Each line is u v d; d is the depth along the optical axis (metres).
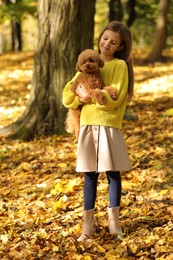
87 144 4.05
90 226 4.23
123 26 4.07
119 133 4.09
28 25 40.78
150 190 5.16
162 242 3.97
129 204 4.88
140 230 4.22
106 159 3.96
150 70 14.78
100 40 4.13
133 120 8.19
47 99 7.49
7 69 16.89
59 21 7.25
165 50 19.55
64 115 7.46
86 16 7.36
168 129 7.38
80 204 5.00
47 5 7.27
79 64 3.93
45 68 7.43
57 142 7.11
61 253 4.06
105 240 4.17
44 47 7.38
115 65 4.00
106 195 5.06
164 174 5.51
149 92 10.93
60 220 4.67
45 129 7.46
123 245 4.03
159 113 8.66
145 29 33.78
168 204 4.78
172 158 5.96
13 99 11.26
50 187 5.49
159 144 6.65
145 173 5.58
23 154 6.75
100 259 3.89
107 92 3.88
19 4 17.00
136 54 19.02
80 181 5.55
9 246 4.25
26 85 13.53
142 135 7.19
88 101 3.99
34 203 5.17
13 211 5.00
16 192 5.47
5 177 6.03
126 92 4.00
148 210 4.67
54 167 6.19
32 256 4.05
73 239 4.19
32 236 4.39
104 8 32.03
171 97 10.12
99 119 4.00
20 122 7.61
